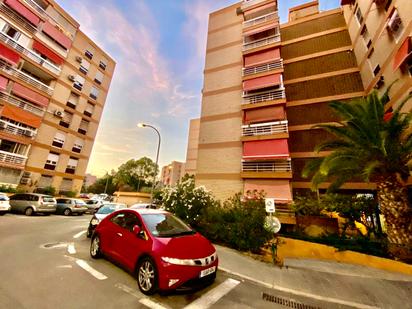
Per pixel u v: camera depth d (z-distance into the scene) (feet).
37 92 64.34
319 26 57.16
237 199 28.55
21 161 60.03
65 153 73.31
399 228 20.72
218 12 69.92
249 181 45.16
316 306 12.61
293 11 67.31
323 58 52.80
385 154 20.35
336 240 24.97
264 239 22.68
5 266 14.78
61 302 10.43
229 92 56.59
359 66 47.24
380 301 13.62
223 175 48.78
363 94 44.80
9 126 57.72
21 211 45.32
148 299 11.35
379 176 23.31
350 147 24.58
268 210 21.52
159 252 12.21
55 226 34.40
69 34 75.51
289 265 20.04
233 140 51.03
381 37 37.65
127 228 15.72
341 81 48.52
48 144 67.62
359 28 46.16
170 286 11.25
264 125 47.42
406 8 30.22
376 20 39.22
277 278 16.44
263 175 43.34
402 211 20.99
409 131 24.90
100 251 17.10
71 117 76.07
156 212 17.39
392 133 22.03
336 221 30.99
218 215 27.30
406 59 30.27
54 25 70.23
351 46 50.52
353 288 15.33
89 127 83.25
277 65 51.70
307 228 31.76
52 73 68.74
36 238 24.50
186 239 14.21
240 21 64.18
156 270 11.74
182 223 17.33
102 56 90.79
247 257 21.70
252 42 57.41
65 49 74.23
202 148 53.93
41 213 46.09
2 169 56.39
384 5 36.65
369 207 26.63
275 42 53.78
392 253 20.49
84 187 193.67
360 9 45.47
